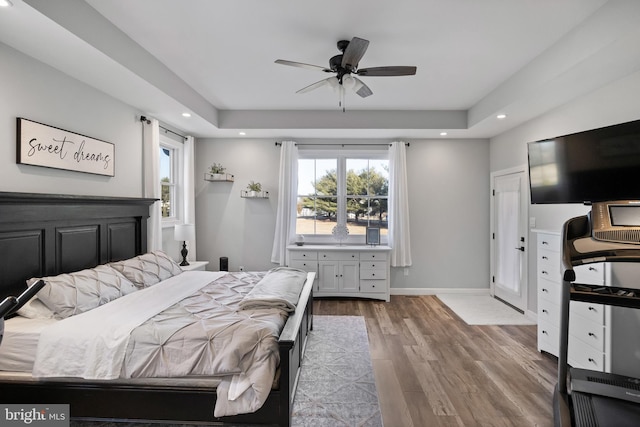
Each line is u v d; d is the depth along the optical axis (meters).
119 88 3.00
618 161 2.17
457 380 2.54
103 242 3.00
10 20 1.89
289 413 1.88
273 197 5.12
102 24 2.30
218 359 1.77
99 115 3.04
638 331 2.24
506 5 2.16
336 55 2.80
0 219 2.06
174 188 4.71
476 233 5.07
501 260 4.71
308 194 5.22
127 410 1.93
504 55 2.88
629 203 2.03
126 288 2.65
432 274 5.10
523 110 3.58
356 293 4.74
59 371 1.85
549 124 3.61
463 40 2.62
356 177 5.18
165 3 2.16
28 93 2.34
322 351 3.05
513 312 4.20
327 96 3.99
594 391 1.89
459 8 2.20
